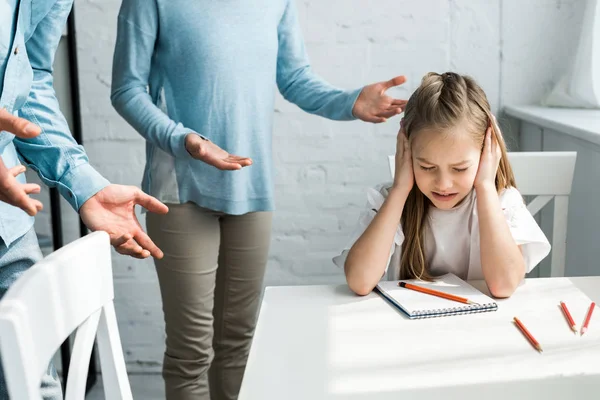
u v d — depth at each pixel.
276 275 2.59
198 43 1.67
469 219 1.43
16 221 1.18
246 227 1.82
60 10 1.27
